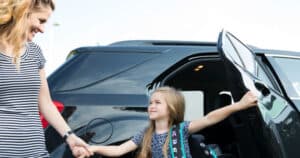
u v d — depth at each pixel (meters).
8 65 1.75
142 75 2.76
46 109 2.10
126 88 2.69
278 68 3.23
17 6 1.68
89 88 2.65
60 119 2.13
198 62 2.94
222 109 2.40
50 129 2.44
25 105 1.78
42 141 1.84
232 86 2.46
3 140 1.69
